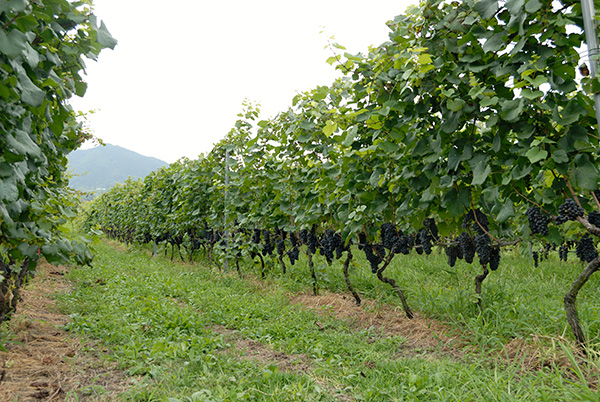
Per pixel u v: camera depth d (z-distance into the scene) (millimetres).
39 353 3461
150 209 14023
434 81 3725
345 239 5055
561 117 2902
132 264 10117
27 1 1773
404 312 5246
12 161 1863
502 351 3689
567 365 3186
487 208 3848
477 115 3469
